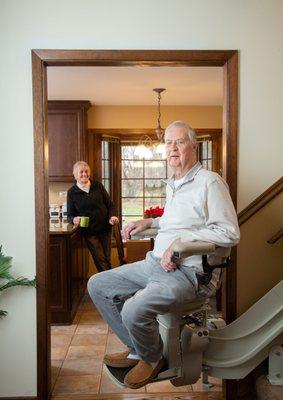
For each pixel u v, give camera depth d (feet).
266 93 7.63
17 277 7.73
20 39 7.45
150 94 15.81
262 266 7.91
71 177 16.71
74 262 13.05
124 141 18.95
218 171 18.17
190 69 12.18
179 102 17.60
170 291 5.97
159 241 6.72
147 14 7.47
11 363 7.80
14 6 7.41
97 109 18.01
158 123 17.08
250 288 7.93
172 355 6.32
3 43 7.45
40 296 7.72
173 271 6.19
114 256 18.44
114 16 7.45
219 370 6.98
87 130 17.81
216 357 6.98
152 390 8.27
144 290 6.16
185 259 6.21
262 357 7.14
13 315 7.77
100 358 9.80
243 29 7.55
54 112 16.63
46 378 7.80
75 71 12.29
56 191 17.65
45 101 7.65
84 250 15.85
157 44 7.50
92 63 7.61
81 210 14.15
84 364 9.46
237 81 7.58
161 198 19.44
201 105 18.21
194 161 6.58
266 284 7.92
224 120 7.70
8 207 7.65
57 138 16.67
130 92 15.39
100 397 8.00
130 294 6.86
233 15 7.53
